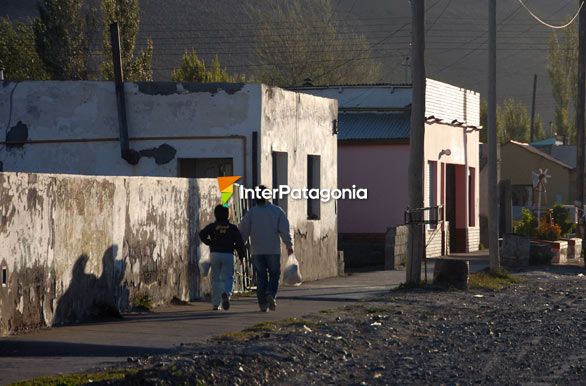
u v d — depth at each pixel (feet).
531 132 513.04
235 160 136.56
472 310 113.09
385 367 74.13
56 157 139.85
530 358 78.13
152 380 61.57
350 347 83.66
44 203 86.58
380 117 214.90
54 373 64.49
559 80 486.79
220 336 82.84
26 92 140.26
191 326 90.33
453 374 70.44
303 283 148.36
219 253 103.55
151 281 106.83
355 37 420.77
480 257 216.74
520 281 154.10
